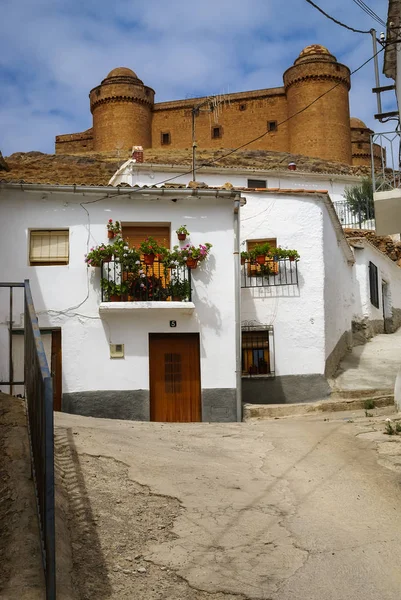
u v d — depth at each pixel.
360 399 14.41
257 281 16.36
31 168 40.75
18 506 5.54
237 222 14.61
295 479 7.99
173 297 14.16
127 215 14.45
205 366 14.17
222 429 11.43
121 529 6.02
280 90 53.56
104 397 13.80
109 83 54.72
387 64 13.92
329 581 5.16
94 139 55.78
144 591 4.96
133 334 14.05
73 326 13.93
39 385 5.08
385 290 24.39
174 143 54.94
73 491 6.67
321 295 16.19
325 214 16.97
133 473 7.55
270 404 14.92
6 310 13.76
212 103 54.19
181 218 14.60
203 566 5.42
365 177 32.59
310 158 44.75
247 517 6.55
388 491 7.42
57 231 14.34
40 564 4.83
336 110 51.97
